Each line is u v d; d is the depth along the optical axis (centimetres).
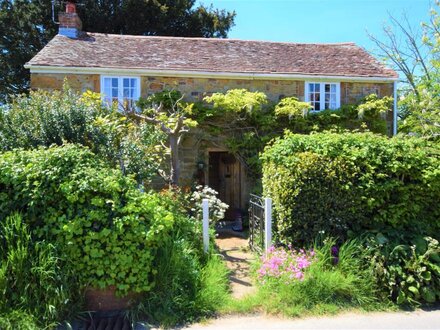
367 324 402
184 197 719
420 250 487
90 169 456
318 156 543
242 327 396
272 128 1096
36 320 375
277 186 570
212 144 1085
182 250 488
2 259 396
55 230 409
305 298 443
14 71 1855
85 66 991
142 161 661
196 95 1080
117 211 427
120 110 863
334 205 542
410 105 1184
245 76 1082
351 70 1172
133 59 1080
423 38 1271
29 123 593
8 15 1811
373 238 509
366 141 566
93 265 412
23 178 431
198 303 429
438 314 429
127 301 425
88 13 1820
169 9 1964
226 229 971
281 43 1355
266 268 496
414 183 544
